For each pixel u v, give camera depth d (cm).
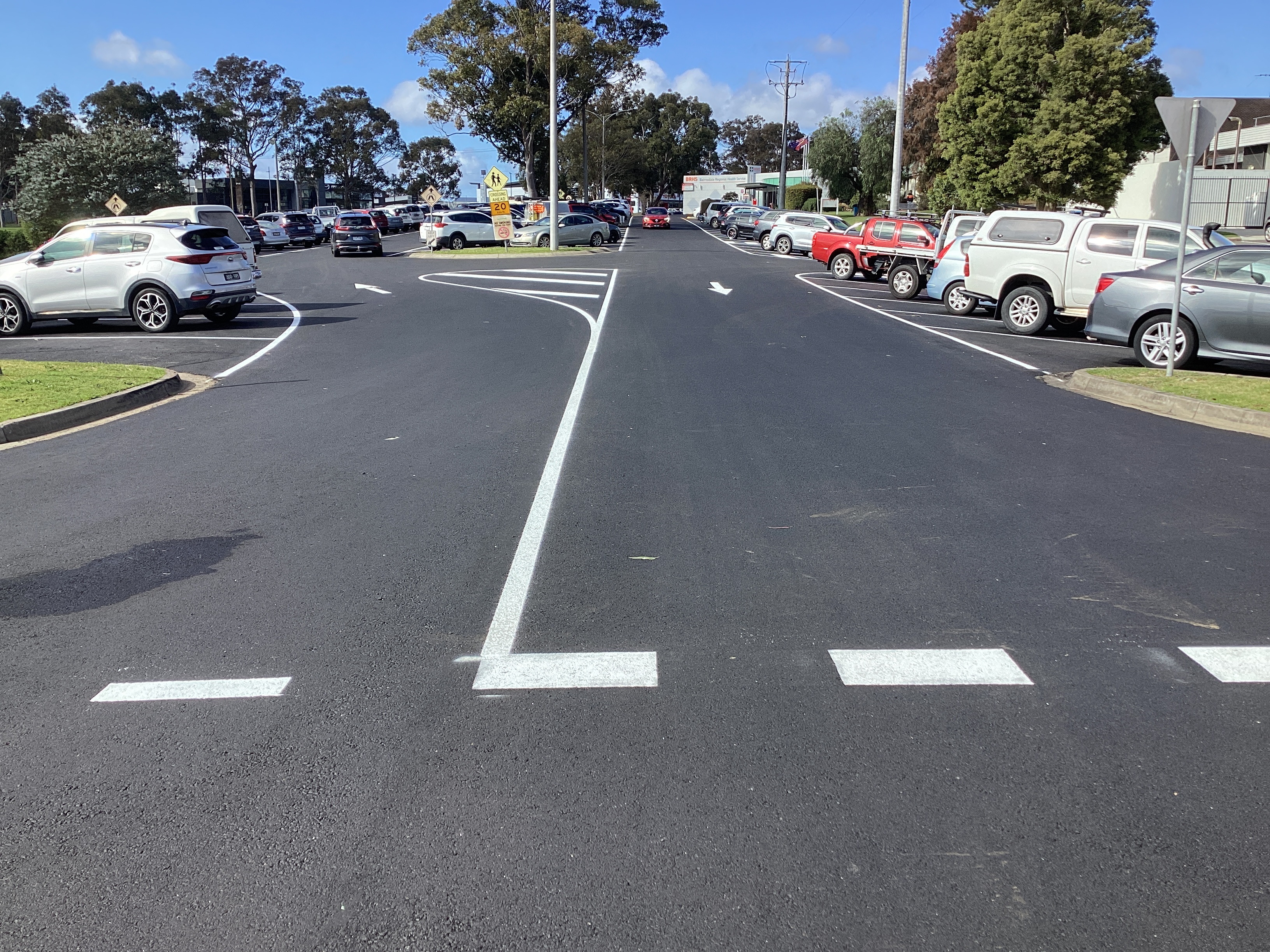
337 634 457
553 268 3162
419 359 1330
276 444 844
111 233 1681
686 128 12512
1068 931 265
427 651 438
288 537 593
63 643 450
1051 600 490
